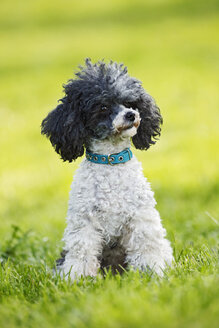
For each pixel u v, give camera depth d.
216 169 10.91
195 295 3.62
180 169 11.35
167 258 4.91
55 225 8.17
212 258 4.74
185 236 6.68
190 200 9.11
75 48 27.81
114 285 4.06
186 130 15.51
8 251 6.24
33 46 29.45
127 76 5.34
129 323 3.36
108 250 5.05
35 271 4.89
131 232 4.86
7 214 9.91
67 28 33.16
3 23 36.22
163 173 11.17
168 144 14.20
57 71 24.06
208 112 17.16
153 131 5.66
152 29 30.28
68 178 12.02
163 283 3.99
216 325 3.24
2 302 4.18
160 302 3.57
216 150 12.80
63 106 5.28
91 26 33.06
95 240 4.83
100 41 28.83
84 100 5.09
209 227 6.98
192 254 5.06
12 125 18.12
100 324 3.39
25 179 12.46
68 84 5.29
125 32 30.33
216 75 20.94
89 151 5.10
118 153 4.95
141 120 5.45
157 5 36.09
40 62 25.97
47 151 15.22
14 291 4.44
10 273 4.89
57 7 38.81
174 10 34.12
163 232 4.99
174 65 22.86
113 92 5.02
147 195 4.89
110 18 34.47
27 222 8.74
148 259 4.78
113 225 4.84
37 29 33.97
